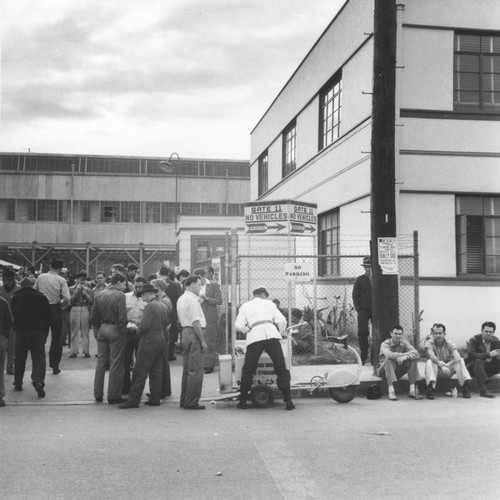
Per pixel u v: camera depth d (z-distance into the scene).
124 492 5.20
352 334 15.74
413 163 14.16
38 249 42.75
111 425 7.96
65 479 5.56
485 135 14.40
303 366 11.44
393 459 6.21
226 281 12.71
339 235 17.22
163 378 10.27
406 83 14.23
